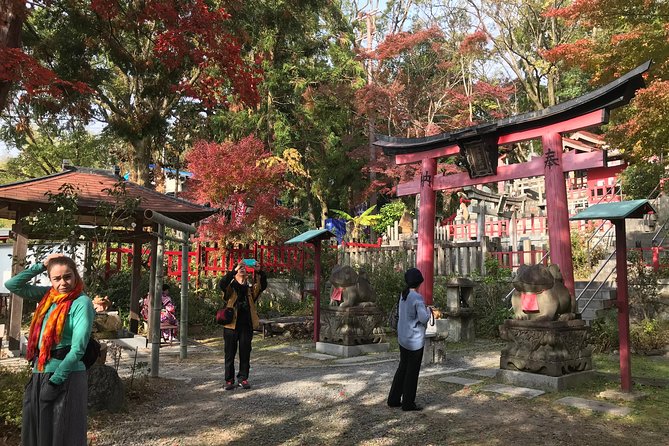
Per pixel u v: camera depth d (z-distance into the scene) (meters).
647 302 11.56
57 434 3.28
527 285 6.94
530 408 5.68
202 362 9.34
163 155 25.00
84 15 12.89
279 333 13.16
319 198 29.62
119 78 22.11
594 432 4.83
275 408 5.76
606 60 13.55
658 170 15.40
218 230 16.44
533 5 27.41
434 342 8.73
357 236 26.41
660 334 10.00
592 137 26.05
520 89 35.16
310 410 5.68
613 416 5.33
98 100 19.17
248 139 17.55
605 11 13.66
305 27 23.47
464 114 29.64
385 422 5.21
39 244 6.05
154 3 9.95
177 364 9.09
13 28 8.66
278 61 25.89
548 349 6.64
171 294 14.68
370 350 10.05
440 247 16.05
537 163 9.70
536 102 29.66
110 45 14.09
